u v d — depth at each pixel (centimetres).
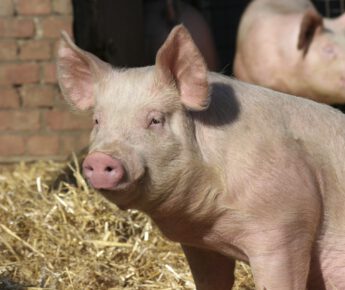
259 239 595
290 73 1297
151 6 1467
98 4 1092
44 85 1127
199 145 593
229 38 1653
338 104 1350
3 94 1126
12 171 1100
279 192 590
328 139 619
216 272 658
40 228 841
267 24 1325
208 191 593
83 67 623
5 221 855
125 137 570
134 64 1288
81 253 814
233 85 617
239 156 592
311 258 622
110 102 581
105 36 1113
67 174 971
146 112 577
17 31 1119
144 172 567
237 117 601
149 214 600
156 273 777
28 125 1128
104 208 855
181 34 579
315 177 607
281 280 595
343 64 1272
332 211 615
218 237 609
